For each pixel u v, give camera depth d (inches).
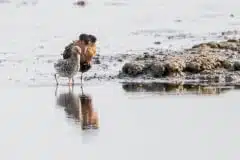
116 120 1450.5
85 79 1881.2
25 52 2368.4
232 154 1237.1
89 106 1573.6
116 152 1254.3
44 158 1234.6
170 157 1225.4
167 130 1373.0
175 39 2596.0
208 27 2930.6
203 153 1243.8
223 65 1887.3
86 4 3838.6
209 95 1641.2
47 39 2664.9
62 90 1752.0
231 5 3681.1
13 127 1421.0
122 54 2255.2
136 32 2819.9
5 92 1736.0
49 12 3513.8
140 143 1301.7
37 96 1686.8
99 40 2613.2
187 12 3472.0
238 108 1518.2
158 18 3272.6
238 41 2153.1
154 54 2132.1
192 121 1429.6
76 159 1222.9
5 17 3344.0
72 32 2844.5
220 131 1360.7
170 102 1581.0
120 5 3794.3
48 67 2064.5
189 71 1867.6
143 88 1745.8
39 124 1439.5
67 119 1473.9
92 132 1375.5
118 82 1829.5
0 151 1273.4
